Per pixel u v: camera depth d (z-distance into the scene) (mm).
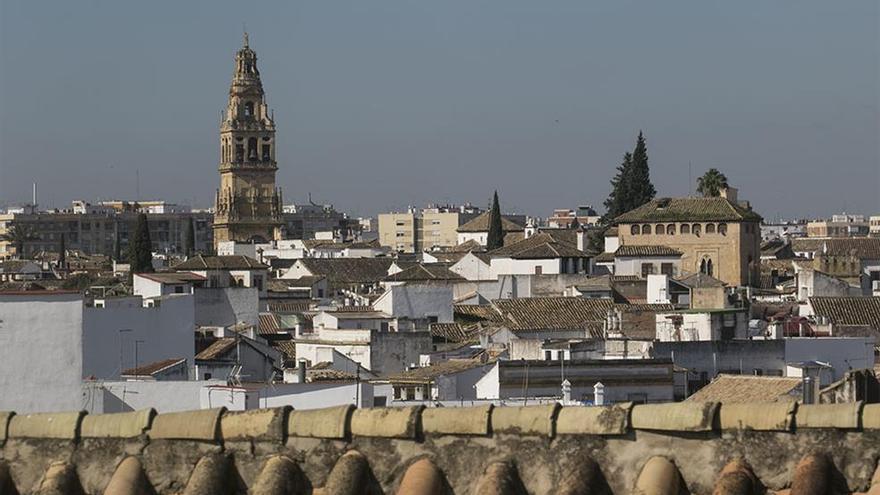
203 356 138625
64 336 60188
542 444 28812
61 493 30328
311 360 162625
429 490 28625
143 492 30188
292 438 29859
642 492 27766
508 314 183375
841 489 27297
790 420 27750
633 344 138500
